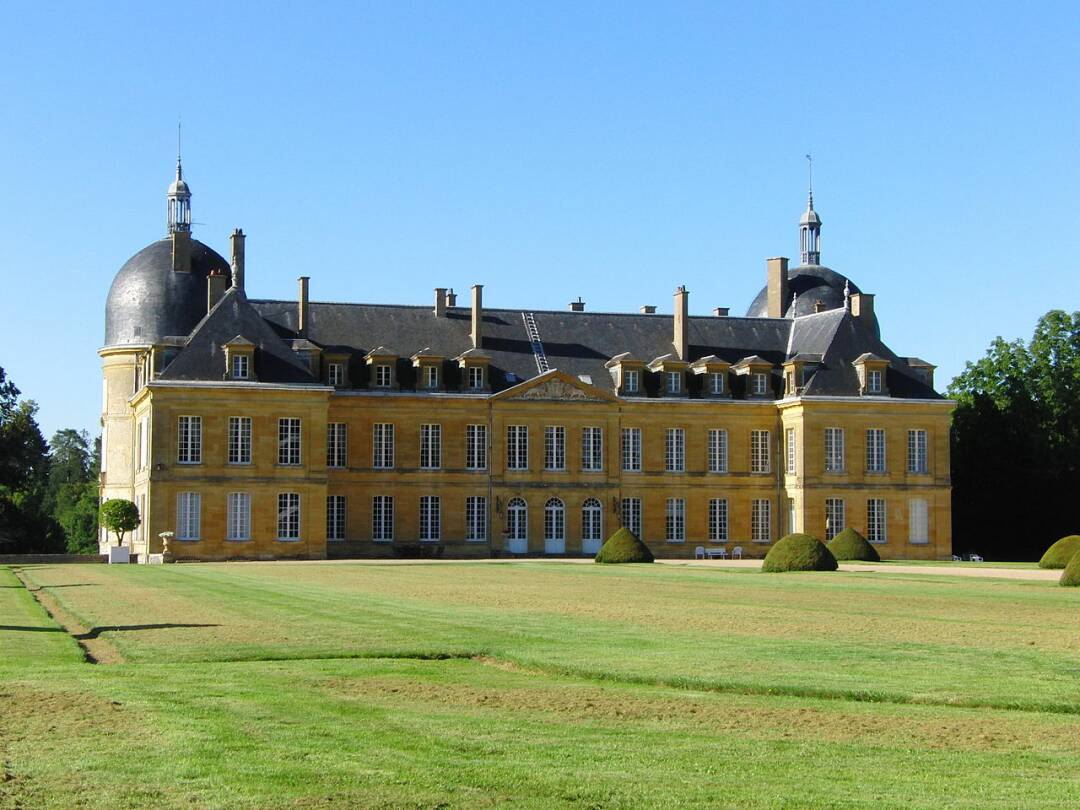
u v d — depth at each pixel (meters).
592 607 40.31
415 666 26.45
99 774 16.66
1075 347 106.06
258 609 39.41
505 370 96.75
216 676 24.66
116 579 57.62
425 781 16.39
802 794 16.03
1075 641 30.50
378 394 92.88
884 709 21.61
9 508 108.50
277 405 87.19
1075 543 67.81
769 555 66.75
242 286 96.19
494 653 28.05
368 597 44.84
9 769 16.95
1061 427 103.81
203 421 86.00
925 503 96.50
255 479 86.50
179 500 85.38
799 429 95.44
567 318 101.81
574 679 24.91
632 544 78.56
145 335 101.69
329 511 92.19
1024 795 16.06
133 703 21.41
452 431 94.38
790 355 102.69
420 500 93.62
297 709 21.05
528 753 18.02
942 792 16.19
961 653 28.03
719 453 98.44
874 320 107.88
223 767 16.98
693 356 101.19
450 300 100.69
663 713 21.08
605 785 16.34
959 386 110.38
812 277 118.44
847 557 80.56
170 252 104.19
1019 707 21.73
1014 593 47.25
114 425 102.38
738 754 18.12
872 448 96.19
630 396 97.31
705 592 47.84
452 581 55.66
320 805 15.37
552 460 95.81
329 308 96.88
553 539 95.56
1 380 103.94
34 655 27.88
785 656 27.55
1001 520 102.56
